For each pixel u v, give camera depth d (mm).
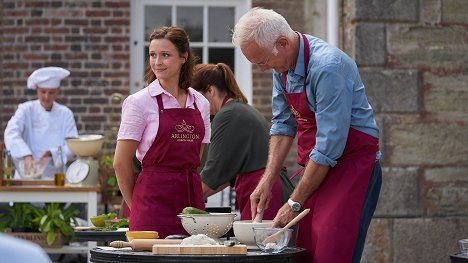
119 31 10648
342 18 7445
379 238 7035
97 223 5367
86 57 10641
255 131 5242
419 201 7105
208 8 10867
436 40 7156
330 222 3932
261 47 3918
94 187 7379
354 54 7090
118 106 10641
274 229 3639
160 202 4520
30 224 8133
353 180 3957
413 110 7109
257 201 4336
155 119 4516
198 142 4613
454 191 7145
